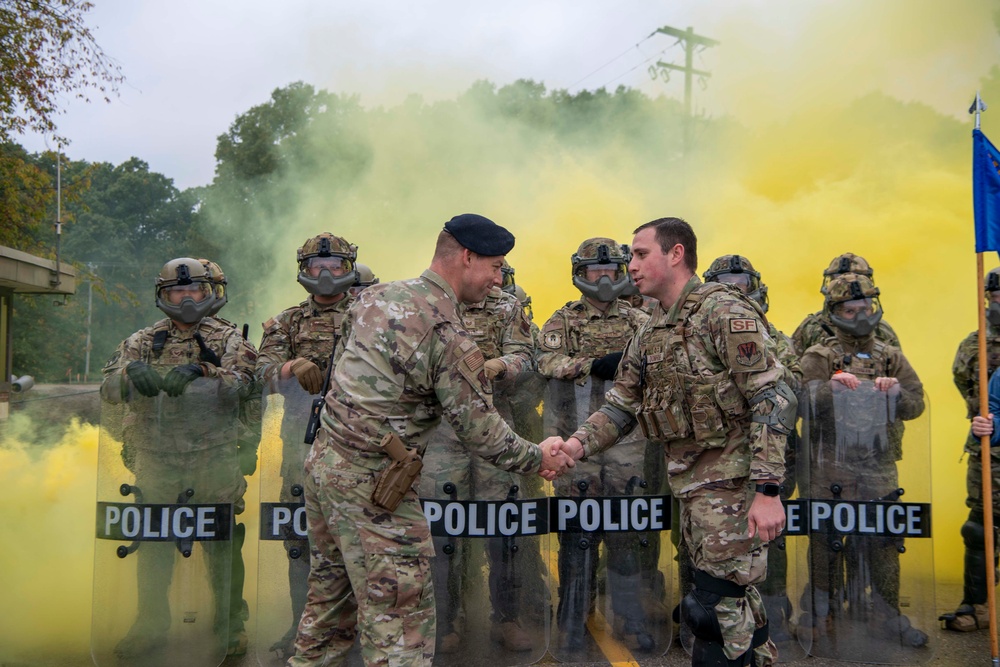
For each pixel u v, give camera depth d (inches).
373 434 109.4
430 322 110.9
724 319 121.4
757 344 119.5
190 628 144.6
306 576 142.8
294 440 143.9
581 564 151.3
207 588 145.7
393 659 107.9
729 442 124.9
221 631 146.4
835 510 155.5
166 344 164.9
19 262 450.9
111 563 144.3
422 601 111.7
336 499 110.4
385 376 109.7
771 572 158.6
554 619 151.7
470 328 172.6
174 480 145.1
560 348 177.5
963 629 176.7
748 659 124.5
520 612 144.7
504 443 115.1
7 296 477.4
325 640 122.0
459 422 112.3
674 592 169.9
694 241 131.4
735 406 122.8
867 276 194.1
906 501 155.9
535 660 145.3
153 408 145.0
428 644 112.0
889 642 154.1
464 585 142.6
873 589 154.7
